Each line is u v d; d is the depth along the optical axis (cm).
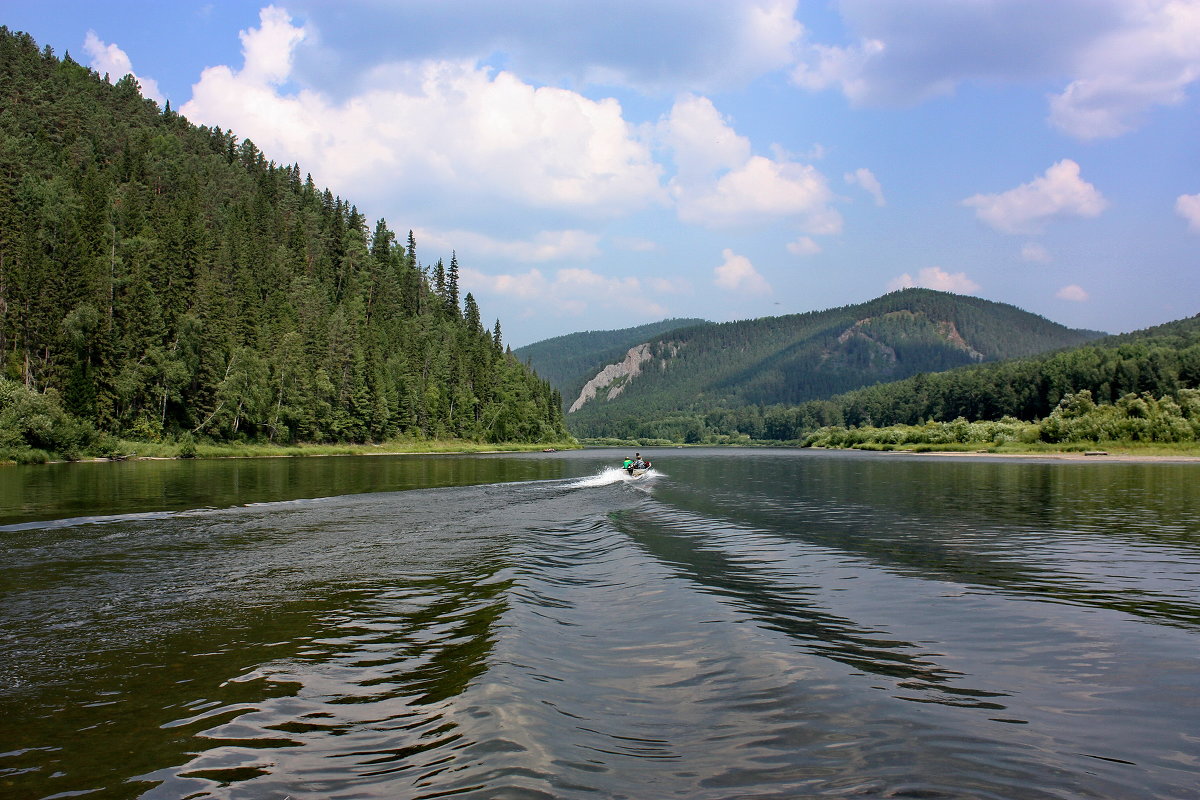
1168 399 11488
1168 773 757
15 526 2697
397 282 17238
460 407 14962
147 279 9306
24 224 9369
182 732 862
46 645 1240
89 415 7912
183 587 1708
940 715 910
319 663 1126
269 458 9206
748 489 4941
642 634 1269
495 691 959
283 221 16688
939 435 13812
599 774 736
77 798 696
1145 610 1495
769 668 1082
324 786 716
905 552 2239
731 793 699
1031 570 1942
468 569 1922
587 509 3481
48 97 16575
